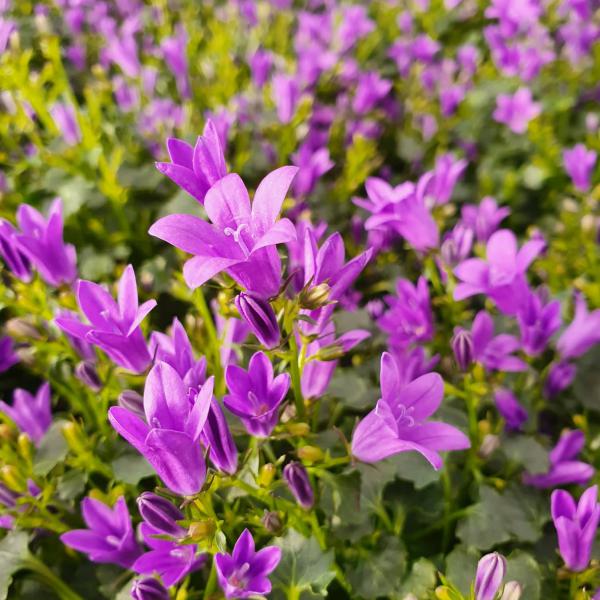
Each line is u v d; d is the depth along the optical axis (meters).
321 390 0.19
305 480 0.17
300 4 0.49
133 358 0.17
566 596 0.20
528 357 0.22
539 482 0.22
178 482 0.15
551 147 0.34
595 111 0.39
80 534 0.19
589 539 0.17
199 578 0.20
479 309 0.28
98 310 0.17
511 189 0.34
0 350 0.24
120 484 0.22
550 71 0.39
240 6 0.44
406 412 0.17
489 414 0.21
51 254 0.20
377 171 0.36
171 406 0.14
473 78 0.41
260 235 0.15
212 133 0.15
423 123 0.37
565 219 0.30
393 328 0.22
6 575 0.20
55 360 0.23
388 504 0.21
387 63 0.44
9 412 0.22
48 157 0.29
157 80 0.37
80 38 0.39
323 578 0.18
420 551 0.22
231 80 0.35
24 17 0.42
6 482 0.20
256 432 0.17
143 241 0.29
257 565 0.16
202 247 0.15
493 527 0.21
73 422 0.20
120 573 0.21
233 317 0.19
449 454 0.22
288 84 0.30
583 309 0.22
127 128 0.33
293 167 0.14
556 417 0.25
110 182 0.27
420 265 0.28
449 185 0.27
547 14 0.45
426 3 0.46
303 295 0.16
